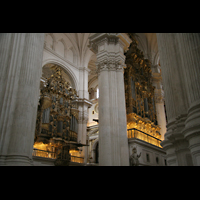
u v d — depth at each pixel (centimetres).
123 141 1005
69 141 1625
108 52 1191
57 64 1752
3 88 602
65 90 1748
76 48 1952
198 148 377
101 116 1050
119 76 1146
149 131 1675
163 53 605
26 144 570
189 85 416
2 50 651
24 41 687
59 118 1617
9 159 527
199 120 376
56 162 1438
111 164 939
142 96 1738
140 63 1847
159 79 2038
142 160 1354
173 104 539
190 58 425
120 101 1090
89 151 2120
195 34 437
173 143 505
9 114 574
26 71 645
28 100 616
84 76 1897
